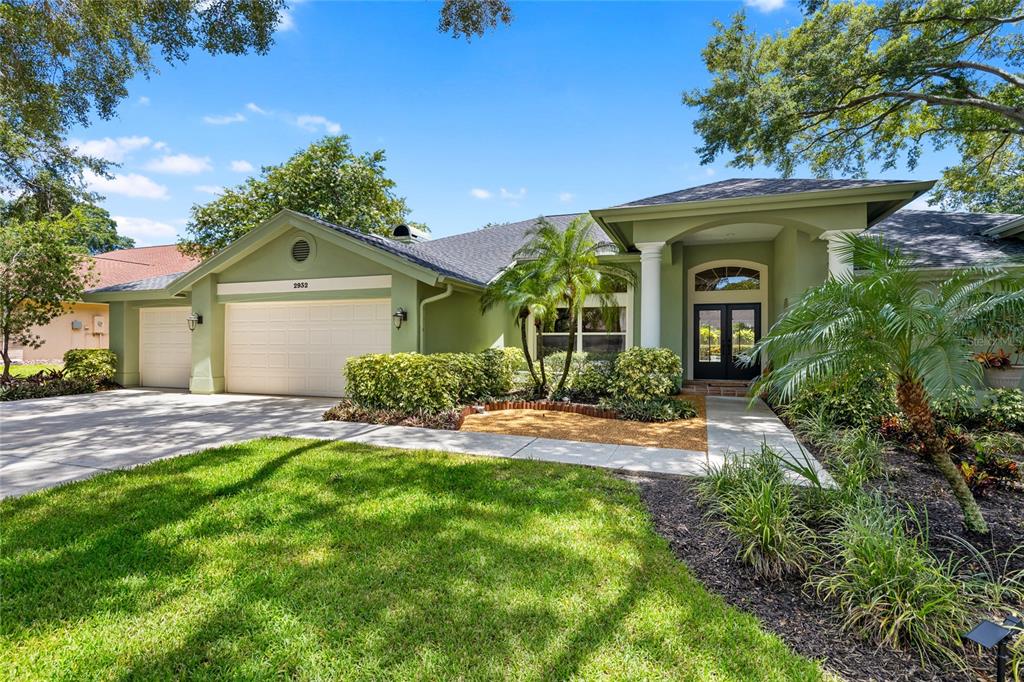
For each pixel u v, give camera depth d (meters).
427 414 8.80
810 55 11.56
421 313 10.92
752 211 9.53
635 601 2.94
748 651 2.49
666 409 9.27
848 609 2.78
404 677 2.30
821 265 10.94
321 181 21.48
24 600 2.92
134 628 2.67
